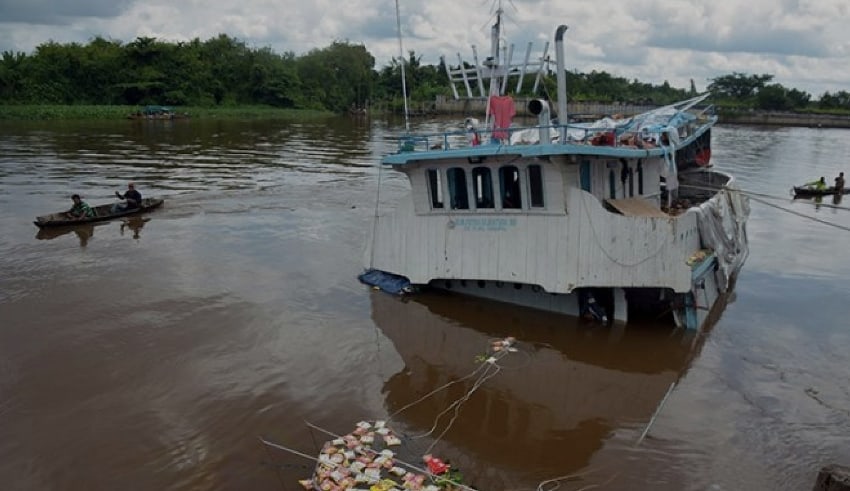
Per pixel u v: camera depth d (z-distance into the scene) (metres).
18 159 39.97
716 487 9.51
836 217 29.44
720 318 16.28
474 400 11.96
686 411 11.68
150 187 31.78
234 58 106.62
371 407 11.53
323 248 21.44
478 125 16.47
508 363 13.49
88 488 9.16
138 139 54.78
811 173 45.06
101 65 91.88
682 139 21.84
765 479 9.71
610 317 15.71
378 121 91.50
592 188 15.39
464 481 9.51
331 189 32.78
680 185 23.02
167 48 96.12
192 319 15.01
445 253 16.09
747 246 21.91
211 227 24.00
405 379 12.65
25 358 12.89
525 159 14.22
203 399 11.51
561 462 10.09
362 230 24.11
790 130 93.62
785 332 15.47
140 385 11.96
